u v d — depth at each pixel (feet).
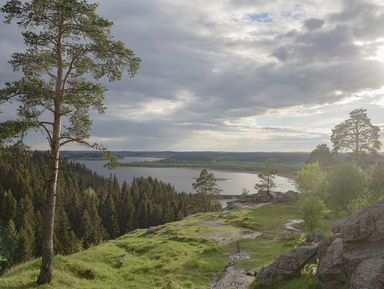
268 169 284.00
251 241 131.13
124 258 104.53
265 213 209.05
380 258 43.42
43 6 68.23
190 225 183.11
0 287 68.28
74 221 339.16
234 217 201.26
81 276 82.84
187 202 413.80
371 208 53.93
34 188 374.43
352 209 167.63
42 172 440.45
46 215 73.82
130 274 90.27
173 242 131.75
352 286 40.81
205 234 148.97
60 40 72.84
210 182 322.96
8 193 335.06
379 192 164.66
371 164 235.20
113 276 88.38
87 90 73.72
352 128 246.06
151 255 114.11
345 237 52.54
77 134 76.43
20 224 297.94
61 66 73.87
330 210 195.83
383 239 50.06
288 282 56.85
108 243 146.00
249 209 230.68
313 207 134.92
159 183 520.42
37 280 72.90
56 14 70.13
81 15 71.41
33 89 68.74
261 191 287.69
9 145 67.77
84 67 77.00
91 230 307.58
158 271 93.97
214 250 116.37
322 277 49.14
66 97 73.41
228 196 569.23
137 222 377.91
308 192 224.33
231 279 84.38
